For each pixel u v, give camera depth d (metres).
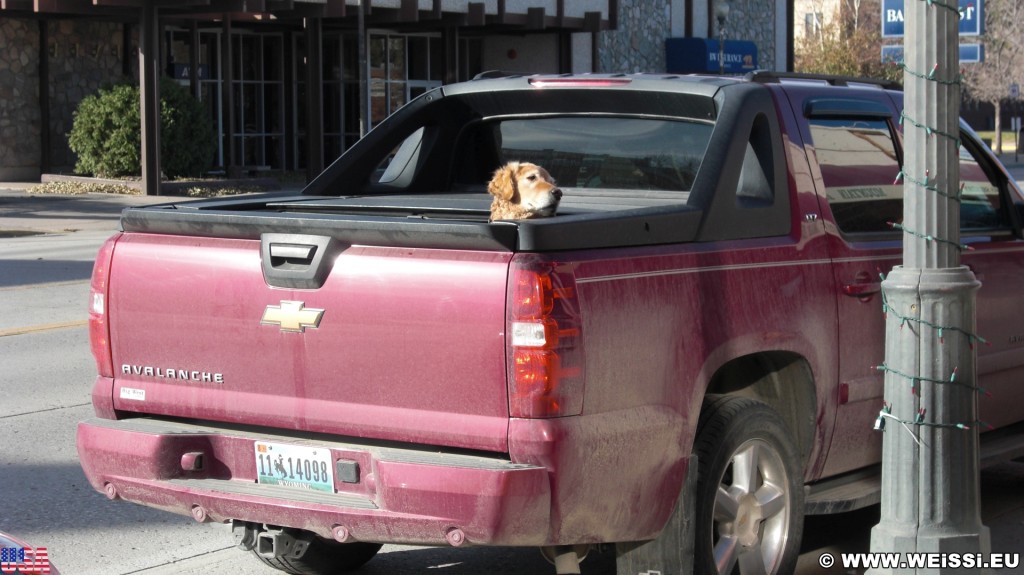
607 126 6.12
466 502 4.14
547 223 4.20
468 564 5.94
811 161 5.50
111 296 5.03
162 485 4.75
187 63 37.88
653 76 5.77
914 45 4.70
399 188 6.62
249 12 32.03
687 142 5.86
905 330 4.75
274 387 4.65
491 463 4.18
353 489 4.46
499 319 4.16
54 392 9.53
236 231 4.70
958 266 4.77
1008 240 6.62
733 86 5.41
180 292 4.84
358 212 5.68
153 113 30.80
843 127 5.84
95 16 34.12
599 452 4.27
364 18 37.28
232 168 36.38
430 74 43.59
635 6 45.41
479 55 44.59
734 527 4.93
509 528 4.12
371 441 4.50
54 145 35.38
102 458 4.91
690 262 4.70
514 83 6.14
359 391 4.46
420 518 4.22
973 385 4.80
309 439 4.62
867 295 5.62
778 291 5.13
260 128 41.28
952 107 4.71
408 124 6.53
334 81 41.81
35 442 8.05
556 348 4.12
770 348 5.06
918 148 4.71
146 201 29.39
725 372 5.54
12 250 19.95
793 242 5.28
